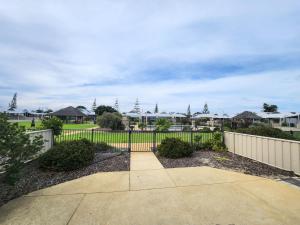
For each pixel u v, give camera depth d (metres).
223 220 2.98
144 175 5.28
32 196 3.91
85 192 4.12
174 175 5.28
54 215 3.16
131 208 3.39
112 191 4.18
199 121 40.66
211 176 5.19
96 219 3.03
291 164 5.54
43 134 7.30
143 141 12.06
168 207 3.43
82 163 5.87
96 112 52.88
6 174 3.85
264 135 7.57
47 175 5.21
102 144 9.00
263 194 3.99
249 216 3.10
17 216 3.12
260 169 5.91
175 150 7.30
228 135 8.77
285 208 3.37
